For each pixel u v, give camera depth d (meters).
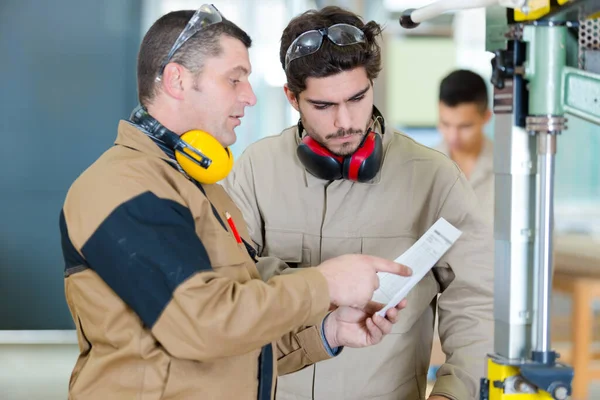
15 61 5.05
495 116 1.18
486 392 1.20
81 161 5.13
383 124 1.80
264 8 5.09
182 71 1.42
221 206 1.57
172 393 1.32
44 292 5.15
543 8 1.08
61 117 5.10
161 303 1.25
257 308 1.26
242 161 1.92
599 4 1.04
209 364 1.35
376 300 1.59
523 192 1.14
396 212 1.79
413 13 1.24
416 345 1.80
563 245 4.38
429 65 6.53
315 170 1.73
